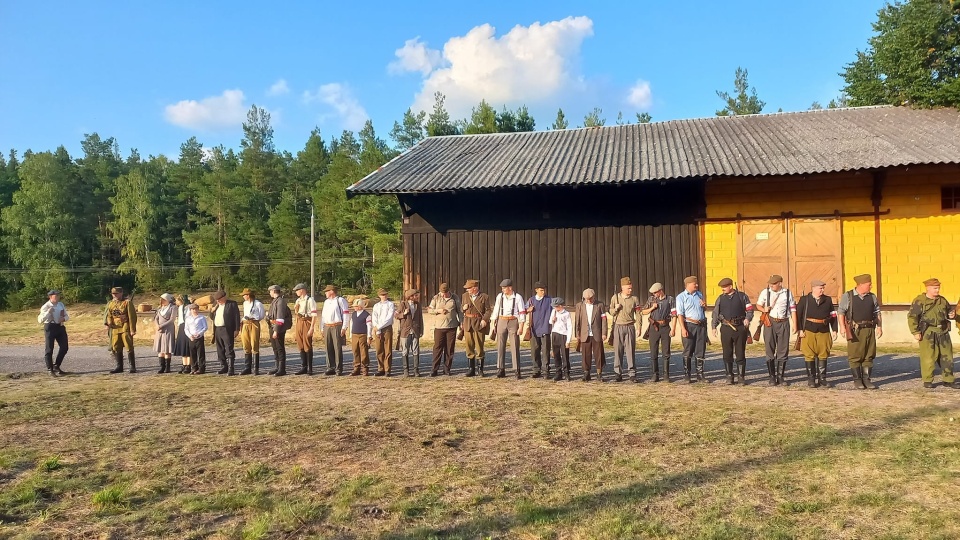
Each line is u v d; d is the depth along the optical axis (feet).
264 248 164.45
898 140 48.65
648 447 20.76
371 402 29.22
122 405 29.35
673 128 64.23
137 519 15.24
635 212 52.95
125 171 222.89
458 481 17.60
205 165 232.53
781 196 51.24
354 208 136.56
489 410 26.94
